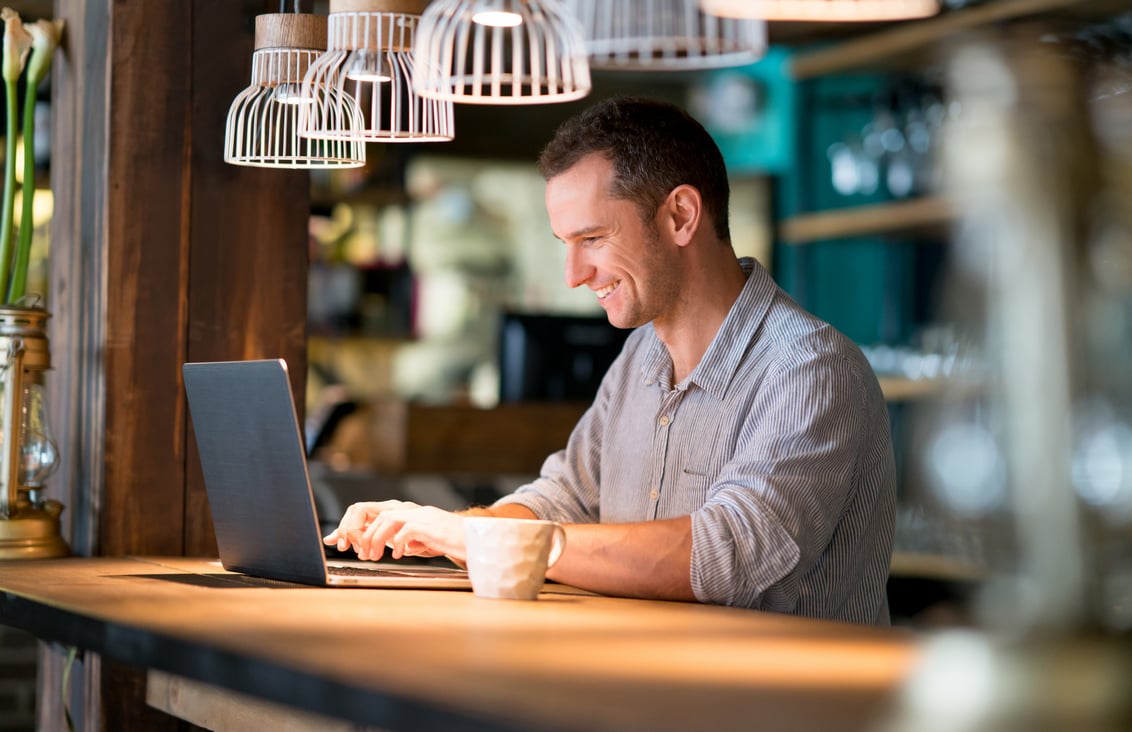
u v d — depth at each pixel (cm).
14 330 229
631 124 209
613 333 499
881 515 207
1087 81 65
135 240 237
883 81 462
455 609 150
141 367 238
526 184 636
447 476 448
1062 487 66
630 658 114
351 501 387
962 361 68
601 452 232
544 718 83
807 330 204
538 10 197
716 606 169
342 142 225
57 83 262
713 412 210
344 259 596
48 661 250
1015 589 70
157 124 239
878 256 485
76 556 236
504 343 496
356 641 119
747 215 562
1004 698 76
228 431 190
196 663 119
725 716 87
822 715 88
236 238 245
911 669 111
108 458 235
